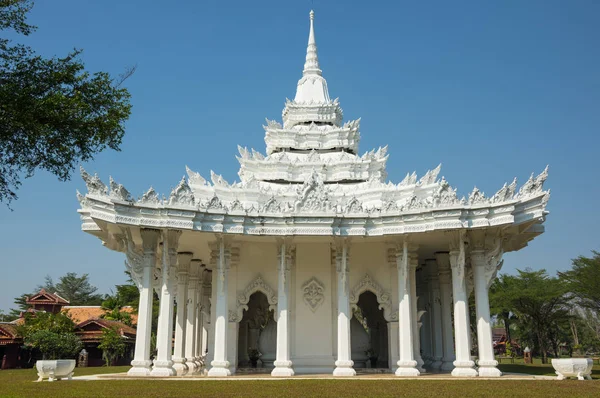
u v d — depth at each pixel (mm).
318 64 42969
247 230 27578
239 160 36750
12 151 16516
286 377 26078
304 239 29484
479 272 27328
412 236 28797
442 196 26609
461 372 25859
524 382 21859
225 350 27219
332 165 36219
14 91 16031
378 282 30625
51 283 112188
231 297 30266
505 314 75250
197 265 34719
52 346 51438
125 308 73125
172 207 26047
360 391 18750
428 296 35094
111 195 25406
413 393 18078
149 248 26781
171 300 26438
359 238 29422
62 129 16969
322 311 30734
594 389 18844
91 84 17703
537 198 26094
